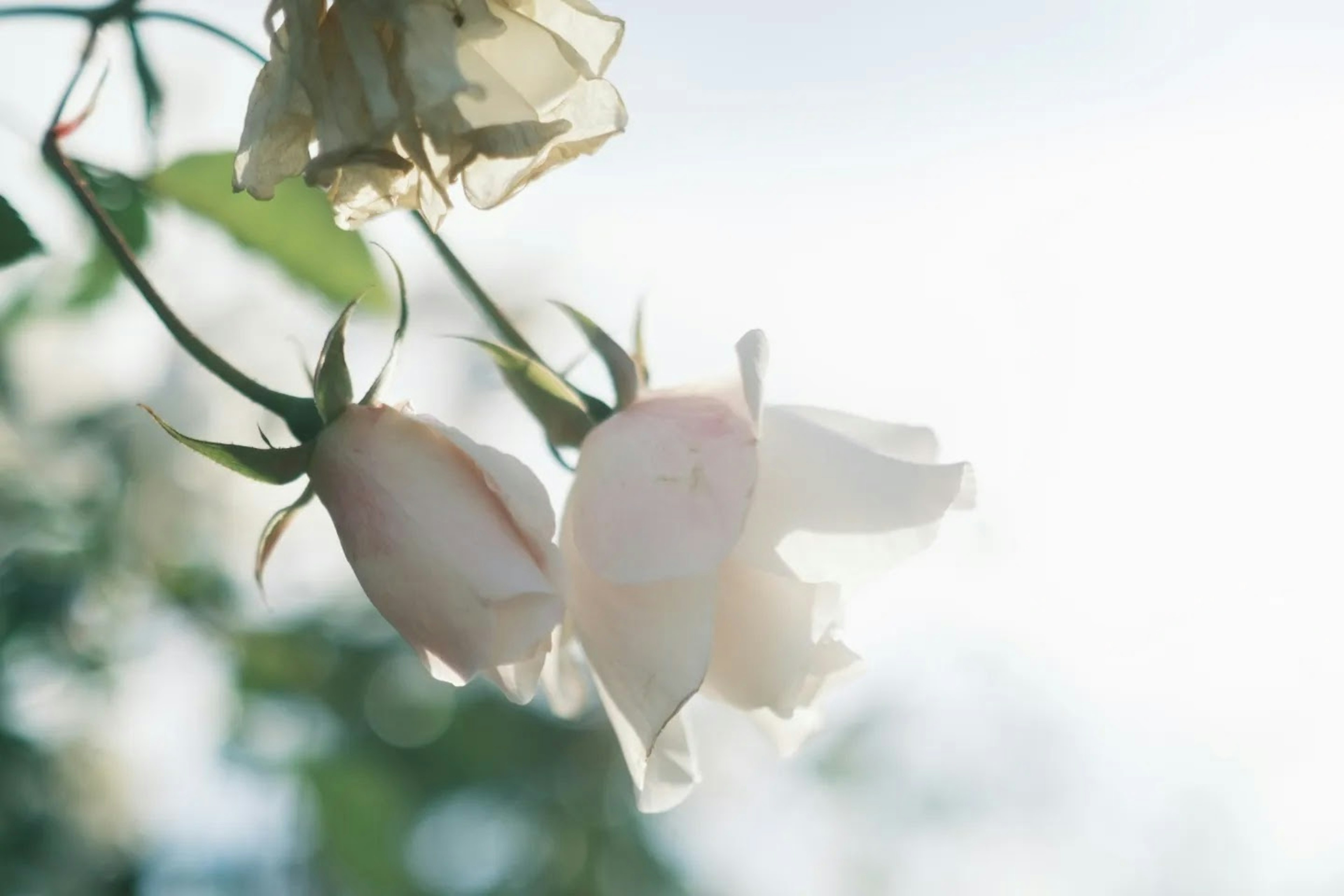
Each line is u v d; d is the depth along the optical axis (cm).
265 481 41
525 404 43
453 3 38
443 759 76
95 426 70
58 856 70
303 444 41
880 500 42
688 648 41
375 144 37
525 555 40
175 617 72
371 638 76
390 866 73
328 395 41
